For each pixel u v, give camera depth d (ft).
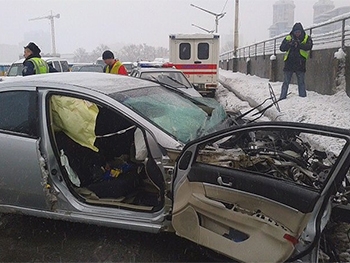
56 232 12.67
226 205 9.26
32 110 11.63
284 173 10.05
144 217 10.57
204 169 9.65
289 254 8.24
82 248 11.69
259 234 8.66
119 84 12.95
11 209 12.05
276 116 29.55
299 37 34.55
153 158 10.52
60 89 11.58
